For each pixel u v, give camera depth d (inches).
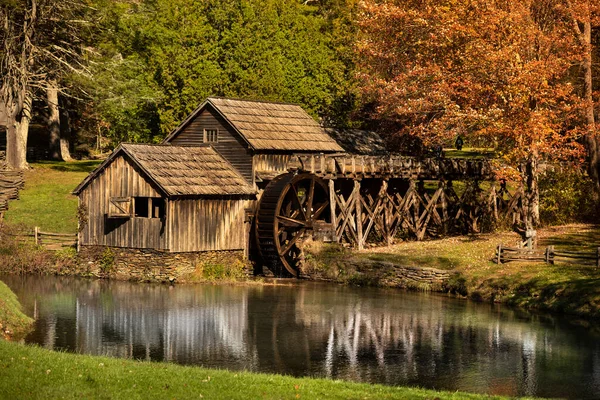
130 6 2824.8
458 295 1676.9
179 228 1847.9
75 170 2832.2
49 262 1953.7
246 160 2034.9
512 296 1589.6
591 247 1893.5
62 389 796.6
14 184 2413.9
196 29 2586.1
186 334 1322.6
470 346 1254.9
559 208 2314.2
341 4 3526.1
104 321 1409.9
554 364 1155.3
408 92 2118.6
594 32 2469.2
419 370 1120.8
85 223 1959.9
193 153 2009.1
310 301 1616.6
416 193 2187.5
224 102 2108.8
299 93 2667.3
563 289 1539.1
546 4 2087.8
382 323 1414.9
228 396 807.1
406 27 2140.7
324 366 1134.4
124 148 1871.3
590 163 2378.2
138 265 1873.8
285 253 1958.7
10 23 2549.2
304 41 2743.6
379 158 2128.4
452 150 3390.7
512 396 991.6
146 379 850.1
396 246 2070.6
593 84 2474.2
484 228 2295.8
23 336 1284.4
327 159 2032.5
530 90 1943.9
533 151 1945.1
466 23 1998.0
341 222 2212.1
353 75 2618.1
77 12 2610.7
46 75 2726.4
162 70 2586.1
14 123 2699.3
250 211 1991.9
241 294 1695.4
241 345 1251.8
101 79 2559.1
